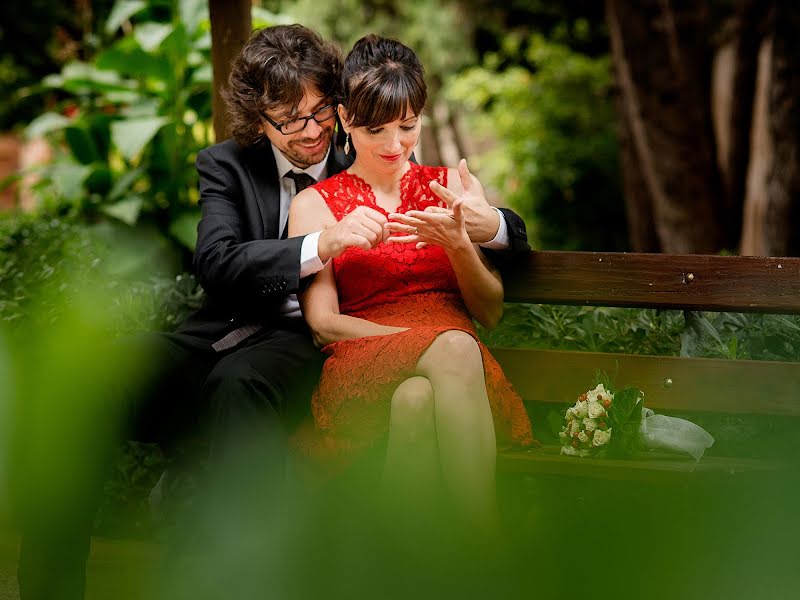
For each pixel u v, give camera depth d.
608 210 13.55
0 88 11.16
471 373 2.45
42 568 2.43
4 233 4.26
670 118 7.66
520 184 13.87
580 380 3.05
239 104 2.87
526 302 3.18
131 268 5.39
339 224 2.68
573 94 13.83
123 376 2.62
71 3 10.66
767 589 2.57
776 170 7.09
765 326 3.34
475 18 14.08
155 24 6.19
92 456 2.44
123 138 5.65
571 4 14.43
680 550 2.63
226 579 2.46
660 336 3.38
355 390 2.56
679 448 2.66
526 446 2.80
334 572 2.47
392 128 2.77
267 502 2.50
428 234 2.70
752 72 7.95
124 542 3.41
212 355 2.88
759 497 2.67
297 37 2.85
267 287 2.71
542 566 2.47
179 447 2.90
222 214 2.92
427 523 2.41
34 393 0.85
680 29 7.53
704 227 7.89
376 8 13.02
